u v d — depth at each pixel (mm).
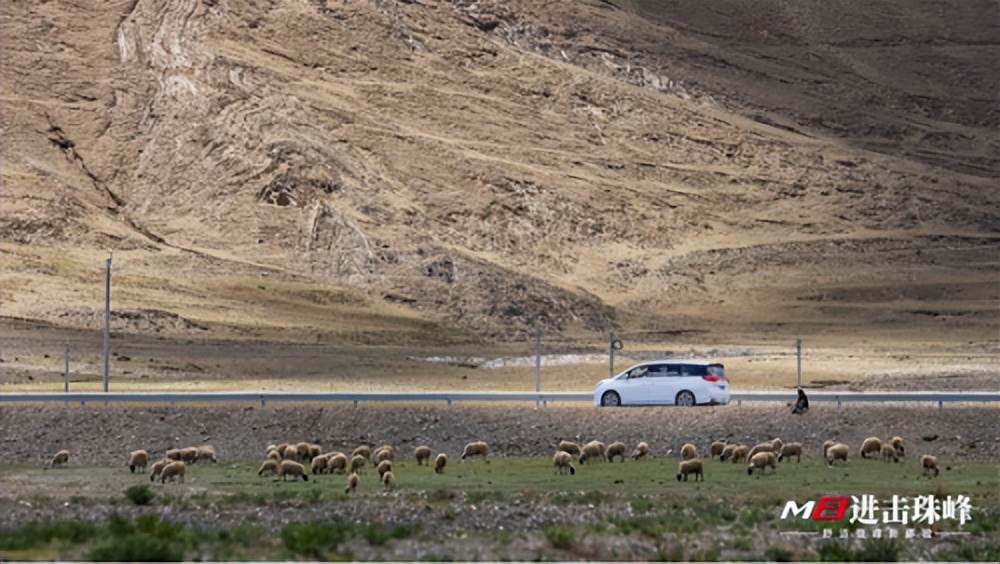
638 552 65125
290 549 63812
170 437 111562
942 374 182250
